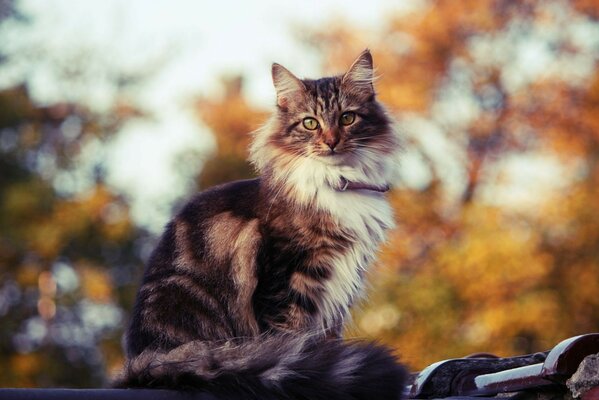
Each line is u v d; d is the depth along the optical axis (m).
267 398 4.32
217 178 21.84
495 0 21.89
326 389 4.35
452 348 16.36
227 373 4.32
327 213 5.74
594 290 17.16
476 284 16.70
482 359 4.94
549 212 17.78
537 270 16.66
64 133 22.95
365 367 4.46
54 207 21.02
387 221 6.03
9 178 21.66
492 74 21.75
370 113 6.30
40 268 20.59
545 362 4.05
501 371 4.58
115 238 20.86
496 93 21.91
